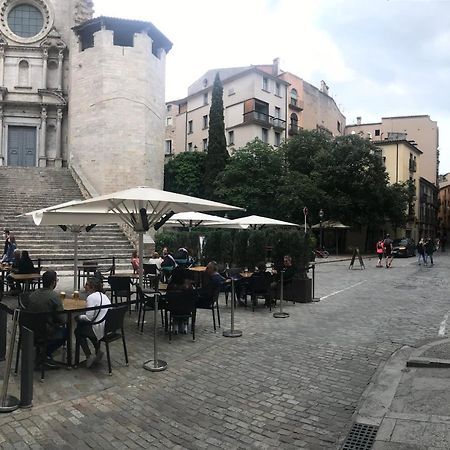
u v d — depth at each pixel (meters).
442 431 4.41
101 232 21.97
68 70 36.19
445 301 12.54
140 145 31.12
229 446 4.21
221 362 6.73
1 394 5.31
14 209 23.02
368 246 46.34
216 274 8.99
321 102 57.12
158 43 33.69
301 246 12.56
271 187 35.28
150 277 11.83
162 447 4.18
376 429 4.52
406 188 45.94
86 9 34.22
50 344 6.31
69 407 5.03
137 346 7.57
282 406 5.13
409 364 6.53
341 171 36.09
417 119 64.44
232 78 47.91
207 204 8.46
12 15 36.00
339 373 6.27
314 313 10.64
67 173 30.67
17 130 35.91
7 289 12.99
